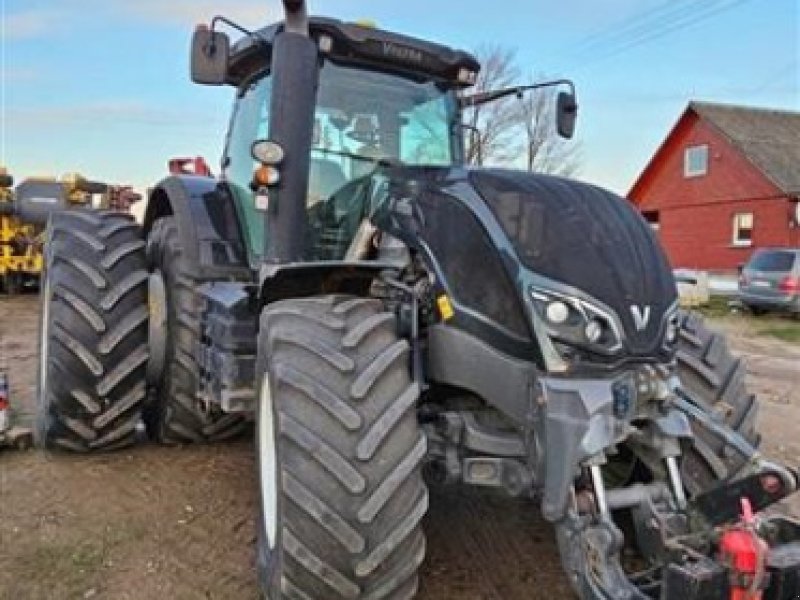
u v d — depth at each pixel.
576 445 2.55
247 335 3.68
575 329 2.67
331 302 2.97
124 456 4.71
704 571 2.20
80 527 3.75
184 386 4.59
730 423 3.33
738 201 29.02
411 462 2.61
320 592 2.56
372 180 3.76
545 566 3.48
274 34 3.78
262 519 3.06
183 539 3.66
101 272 4.41
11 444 4.75
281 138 3.40
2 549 3.51
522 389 2.75
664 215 32.69
